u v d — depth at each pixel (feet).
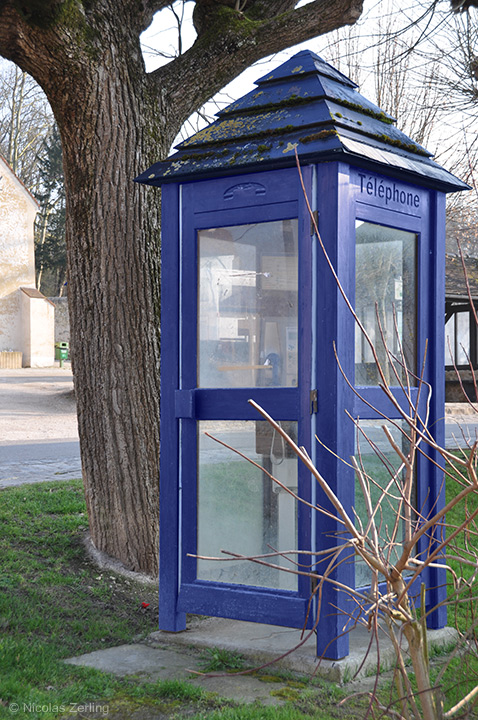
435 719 7.38
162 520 14.69
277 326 13.67
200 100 20.54
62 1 16.97
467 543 8.67
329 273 12.80
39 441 48.93
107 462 19.12
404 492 7.67
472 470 6.72
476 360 66.33
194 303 14.46
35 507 23.57
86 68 18.19
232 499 14.07
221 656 13.38
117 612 16.33
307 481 12.94
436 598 14.73
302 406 13.01
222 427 14.17
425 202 15.01
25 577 17.44
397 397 14.16
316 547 12.91
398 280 14.56
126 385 18.99
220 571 14.21
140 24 19.60
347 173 13.03
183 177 14.29
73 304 19.56
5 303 120.98
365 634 14.42
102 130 18.70
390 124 15.30
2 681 11.86
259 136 13.83
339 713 11.12
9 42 17.49
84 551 19.47
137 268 18.95
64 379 100.12
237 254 14.10
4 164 120.78
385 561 7.41
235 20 20.63
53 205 195.52
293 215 13.30
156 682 12.36
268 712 10.85
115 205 18.85
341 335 12.80
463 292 62.49
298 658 12.84
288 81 14.73
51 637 14.34
